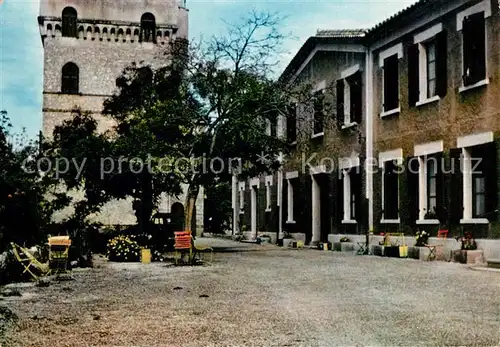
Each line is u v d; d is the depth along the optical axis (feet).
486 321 27.22
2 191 48.78
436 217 63.82
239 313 30.19
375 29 75.51
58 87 173.47
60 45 174.60
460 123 60.90
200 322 27.96
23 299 36.29
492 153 56.08
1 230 48.83
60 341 24.17
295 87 93.91
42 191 54.44
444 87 63.36
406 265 55.62
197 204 174.09
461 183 60.18
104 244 83.61
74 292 39.52
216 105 83.35
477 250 56.59
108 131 92.73
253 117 83.76
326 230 94.22
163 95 88.79
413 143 68.90
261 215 123.95
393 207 72.95
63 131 89.30
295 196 104.37
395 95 73.10
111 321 28.48
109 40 177.17
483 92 57.62
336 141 88.22
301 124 98.94
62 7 174.40
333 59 89.76
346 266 55.42
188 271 53.47
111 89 176.24
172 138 84.48
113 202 164.25
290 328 26.23
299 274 48.75
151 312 30.89
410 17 69.10
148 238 75.25
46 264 51.08
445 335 24.31
